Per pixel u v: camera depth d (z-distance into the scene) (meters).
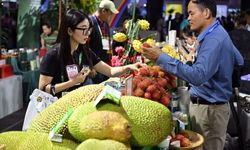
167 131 1.31
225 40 2.17
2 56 5.52
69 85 2.32
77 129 1.18
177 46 3.22
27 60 5.82
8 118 5.00
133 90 1.66
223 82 2.30
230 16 9.23
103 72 2.62
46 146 1.17
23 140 1.20
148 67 2.04
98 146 1.06
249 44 4.34
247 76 3.54
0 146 1.12
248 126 3.06
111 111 1.19
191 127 2.36
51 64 2.36
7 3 7.14
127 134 1.11
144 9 10.60
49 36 6.58
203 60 2.02
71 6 5.52
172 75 2.01
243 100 3.15
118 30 3.29
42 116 1.36
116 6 5.09
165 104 1.68
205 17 2.18
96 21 3.89
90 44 3.82
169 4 12.99
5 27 6.91
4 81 4.96
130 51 2.61
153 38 2.60
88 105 1.27
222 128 2.38
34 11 6.02
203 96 2.34
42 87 2.36
